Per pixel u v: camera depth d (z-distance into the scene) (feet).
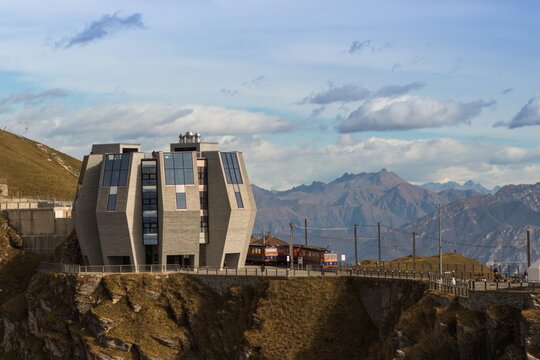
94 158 609.01
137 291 543.80
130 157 586.04
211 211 595.47
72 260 650.43
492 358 373.81
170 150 610.24
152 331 524.52
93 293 549.95
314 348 477.77
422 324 417.69
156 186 585.22
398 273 507.71
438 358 393.09
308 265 614.75
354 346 477.77
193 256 585.63
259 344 481.46
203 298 537.24
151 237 582.76
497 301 384.47
